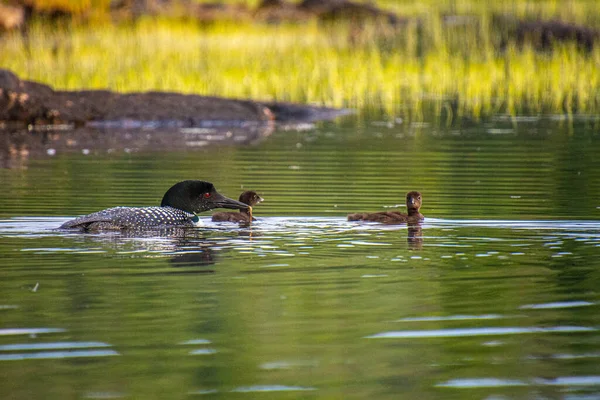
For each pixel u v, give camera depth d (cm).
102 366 2091
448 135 7162
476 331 2314
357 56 11581
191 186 3812
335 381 2027
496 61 11375
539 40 12238
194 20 15188
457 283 2731
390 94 9781
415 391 1977
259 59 11525
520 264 2964
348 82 10356
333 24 15725
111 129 7925
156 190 4609
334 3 16438
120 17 14575
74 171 5288
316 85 10356
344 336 2280
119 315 2414
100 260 2983
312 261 3000
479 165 5516
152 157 5956
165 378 2030
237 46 12619
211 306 2494
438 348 2205
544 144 6531
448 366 2108
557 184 4769
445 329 2327
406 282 2744
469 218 3800
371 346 2216
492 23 12812
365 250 3169
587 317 2409
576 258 3047
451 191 4569
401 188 4691
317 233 3478
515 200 4272
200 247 3203
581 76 9994
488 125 7838
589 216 3831
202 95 8700
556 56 10981
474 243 3294
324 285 2703
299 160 5784
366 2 17800
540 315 2427
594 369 2088
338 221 3762
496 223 3684
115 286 2677
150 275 2800
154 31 13375
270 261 2995
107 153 6181
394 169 5372
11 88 8175
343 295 2605
